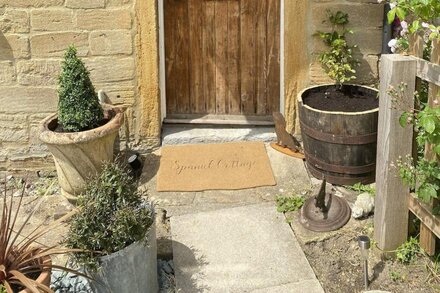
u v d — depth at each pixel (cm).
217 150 493
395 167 329
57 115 446
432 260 345
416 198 331
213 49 532
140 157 491
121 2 468
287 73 485
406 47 332
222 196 437
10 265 277
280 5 514
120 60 482
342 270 351
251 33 525
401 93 313
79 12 468
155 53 480
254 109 541
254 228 391
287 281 342
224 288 339
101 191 308
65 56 424
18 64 477
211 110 542
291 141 486
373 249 356
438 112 284
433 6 290
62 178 434
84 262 293
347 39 475
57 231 407
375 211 351
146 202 333
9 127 492
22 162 498
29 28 469
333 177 437
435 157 314
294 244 373
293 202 414
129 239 304
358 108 434
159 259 370
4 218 285
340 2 468
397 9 304
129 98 491
